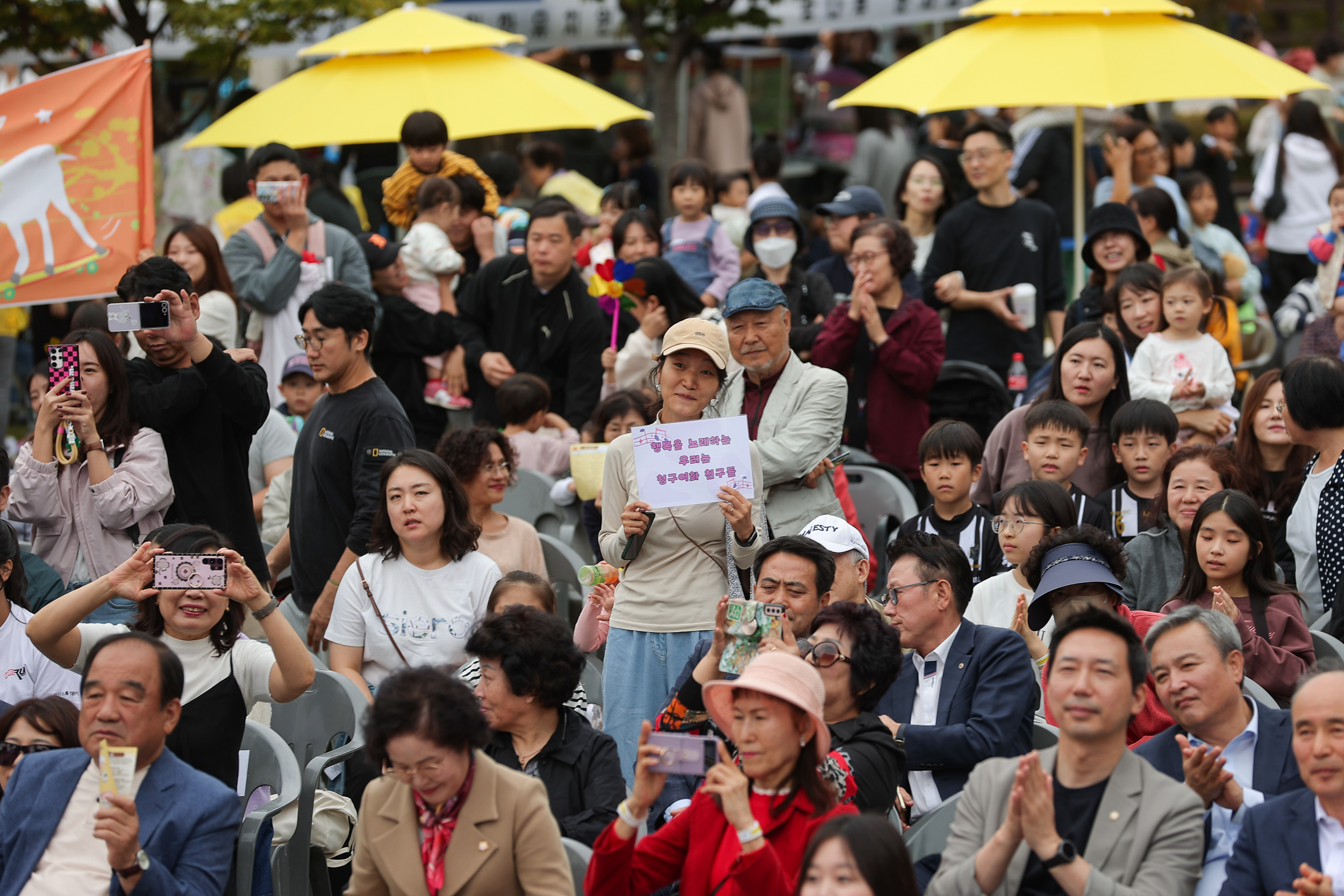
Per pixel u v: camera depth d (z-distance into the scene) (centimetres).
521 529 1683
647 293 1975
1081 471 1698
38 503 1475
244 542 1543
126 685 1075
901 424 1905
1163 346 1861
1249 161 3859
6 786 1138
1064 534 1313
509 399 1989
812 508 1470
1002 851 955
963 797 1037
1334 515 1484
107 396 1483
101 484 1449
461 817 1012
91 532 1478
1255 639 1312
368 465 1528
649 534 1352
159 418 1489
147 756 1098
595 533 1808
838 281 2280
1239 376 2428
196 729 1248
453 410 2164
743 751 978
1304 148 3017
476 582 1445
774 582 1216
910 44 3666
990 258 2217
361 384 1573
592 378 2086
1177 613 1104
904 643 1268
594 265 2222
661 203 3488
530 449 1972
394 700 990
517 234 2484
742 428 1303
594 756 1152
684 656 1336
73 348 1459
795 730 977
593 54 3809
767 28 3425
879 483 1830
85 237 1705
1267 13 4278
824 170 3844
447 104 2503
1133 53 2181
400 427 1558
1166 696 1088
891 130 3466
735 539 1320
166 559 1208
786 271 2116
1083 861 939
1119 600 1299
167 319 1446
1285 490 1616
